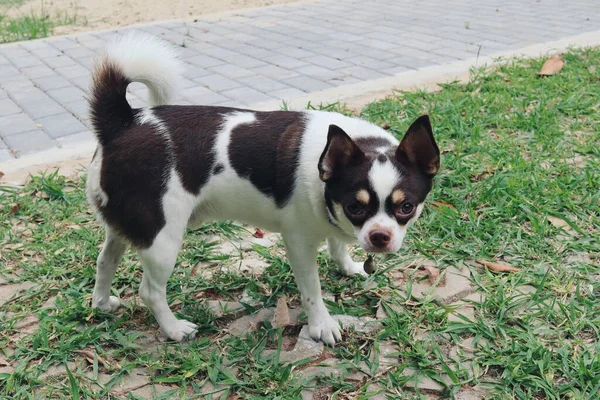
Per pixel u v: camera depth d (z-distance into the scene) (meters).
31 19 2.76
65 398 0.87
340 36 2.32
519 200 1.20
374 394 0.87
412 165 0.86
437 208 1.21
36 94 1.78
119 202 0.91
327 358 0.94
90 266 1.10
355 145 0.85
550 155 1.35
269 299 1.03
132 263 1.11
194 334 0.98
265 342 0.96
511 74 1.80
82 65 2.04
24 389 0.88
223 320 1.01
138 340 0.97
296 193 0.90
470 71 1.82
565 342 0.93
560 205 1.20
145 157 0.90
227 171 0.91
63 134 1.51
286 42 2.26
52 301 1.04
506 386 0.87
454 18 2.56
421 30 2.38
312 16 2.67
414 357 0.92
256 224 0.97
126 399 0.87
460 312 1.00
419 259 1.10
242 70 1.95
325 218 0.90
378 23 2.51
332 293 1.05
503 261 1.09
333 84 1.80
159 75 0.94
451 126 1.45
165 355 0.93
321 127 0.92
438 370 0.90
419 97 1.64
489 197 1.22
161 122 0.92
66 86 1.84
